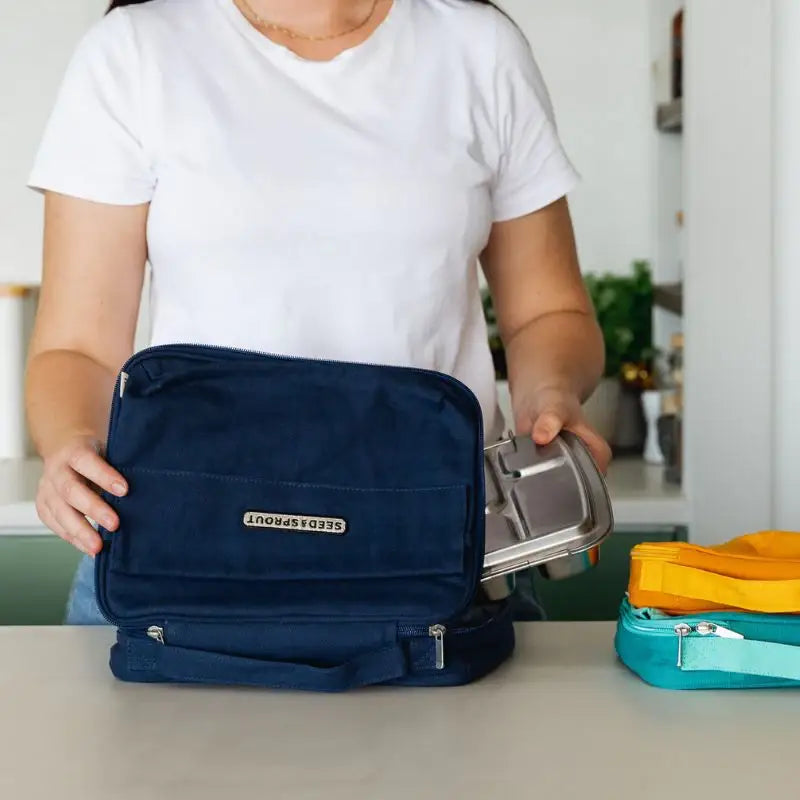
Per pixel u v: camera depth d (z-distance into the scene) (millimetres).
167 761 769
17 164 3180
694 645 910
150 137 1155
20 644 1069
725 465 2293
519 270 1322
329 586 913
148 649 924
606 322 3020
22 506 2211
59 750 791
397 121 1180
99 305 1188
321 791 715
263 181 1147
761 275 2273
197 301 1171
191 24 1174
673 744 798
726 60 2236
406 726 836
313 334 1171
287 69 1166
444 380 946
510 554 927
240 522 917
